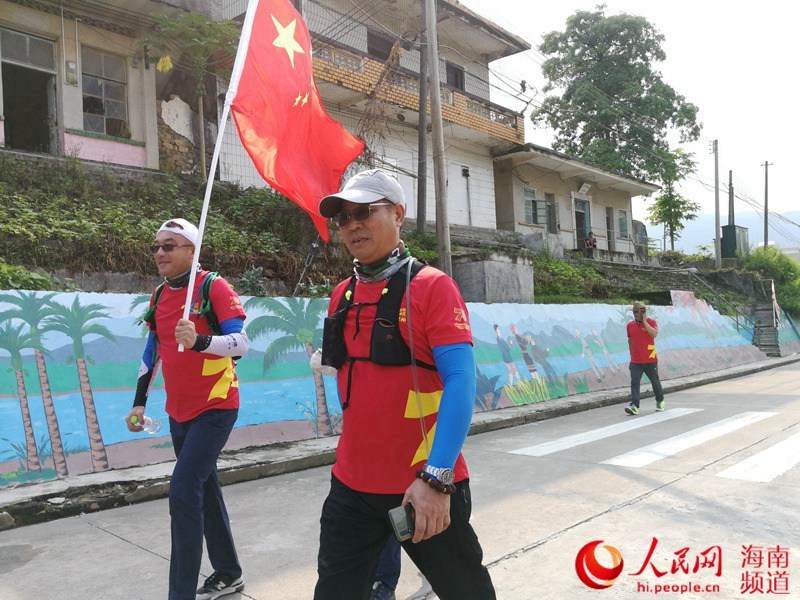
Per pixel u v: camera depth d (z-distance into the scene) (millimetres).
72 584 3652
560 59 31562
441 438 1807
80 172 10766
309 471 6664
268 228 12117
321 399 8195
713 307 23547
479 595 2023
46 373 5988
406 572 3779
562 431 8852
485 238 20688
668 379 15445
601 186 28828
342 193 2064
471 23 20141
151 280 9359
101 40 12820
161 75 14211
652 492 5355
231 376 3266
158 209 11195
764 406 10727
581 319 14016
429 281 1988
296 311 8336
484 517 4777
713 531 4336
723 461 6457
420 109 15781
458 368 1872
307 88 5004
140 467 6195
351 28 18062
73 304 6367
